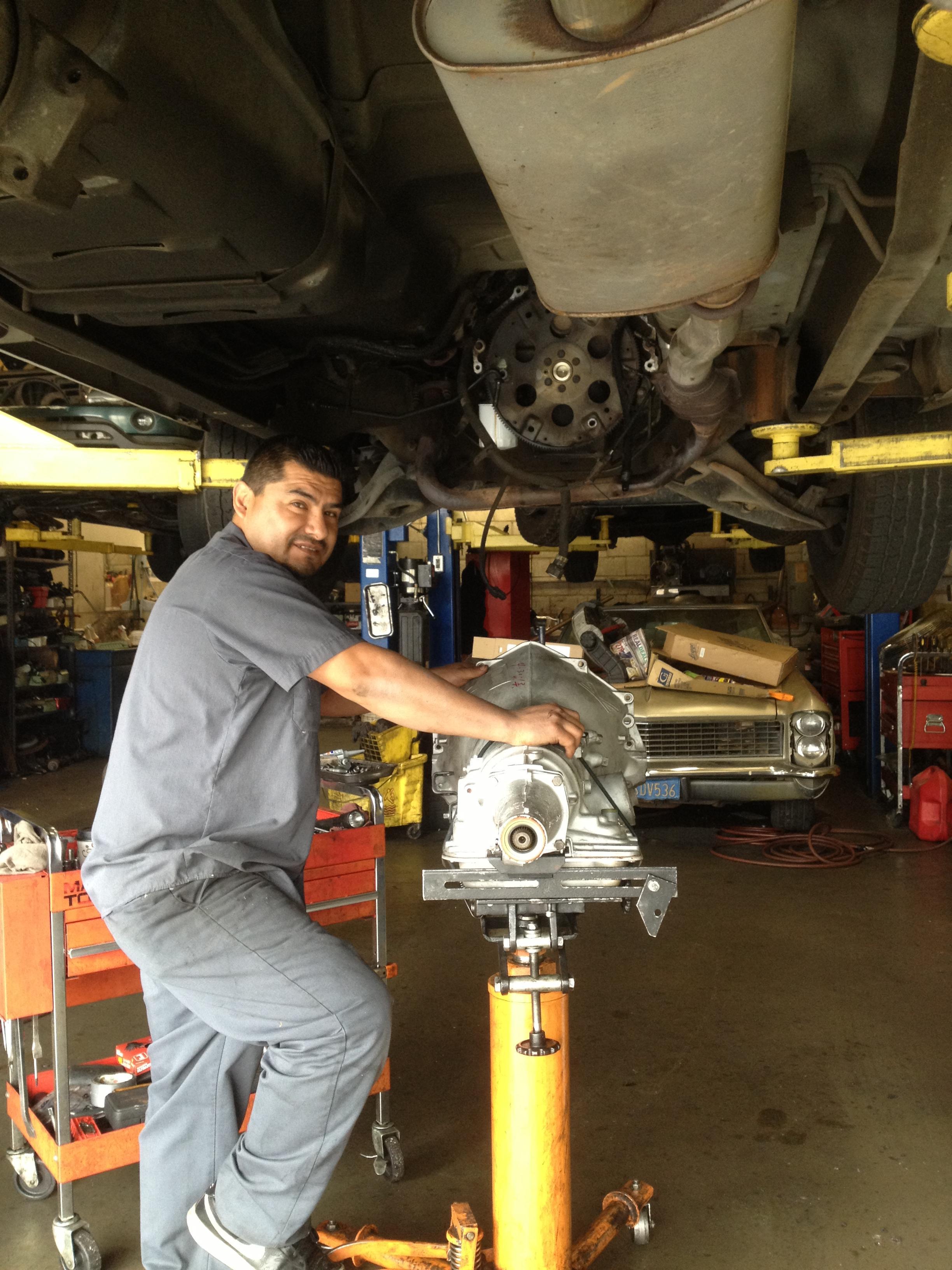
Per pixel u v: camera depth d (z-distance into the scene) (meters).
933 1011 3.10
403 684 1.60
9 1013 2.01
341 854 2.39
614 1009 3.18
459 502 2.65
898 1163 2.27
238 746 1.66
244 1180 1.59
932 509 2.95
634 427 2.40
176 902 1.61
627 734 1.78
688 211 1.20
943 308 2.20
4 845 2.29
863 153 1.77
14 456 2.78
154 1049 1.80
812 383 2.52
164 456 2.82
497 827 1.50
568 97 0.98
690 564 9.74
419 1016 3.17
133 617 12.15
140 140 1.30
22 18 1.03
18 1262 2.01
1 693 8.02
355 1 1.53
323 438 2.83
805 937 3.82
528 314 2.34
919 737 5.51
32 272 1.68
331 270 1.82
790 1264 1.92
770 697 4.92
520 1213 1.62
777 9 0.89
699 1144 2.36
